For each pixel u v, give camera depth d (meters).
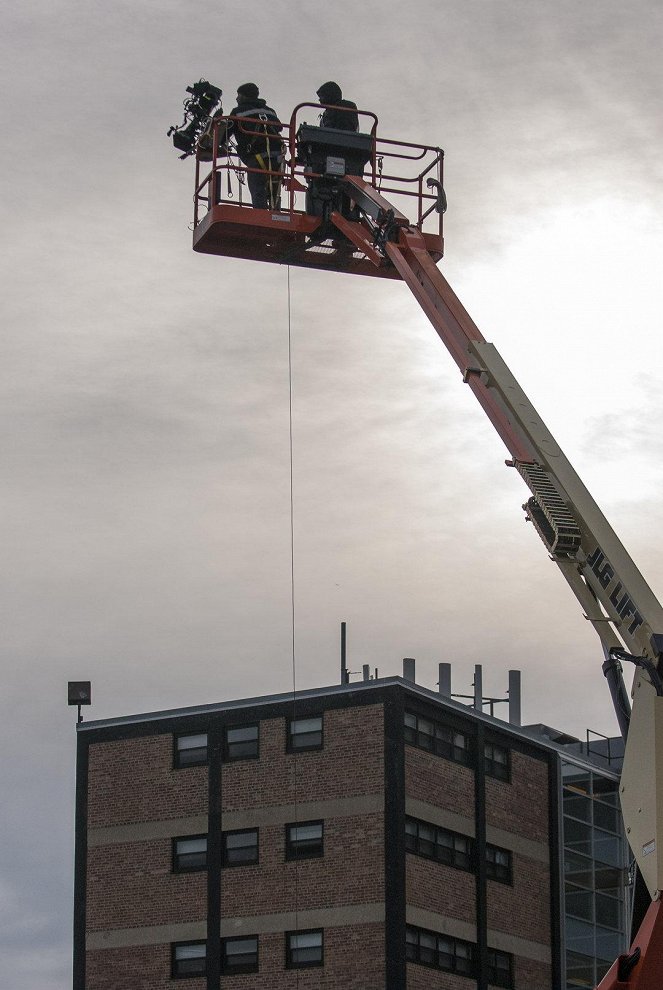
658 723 20.02
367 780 63.28
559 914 68.19
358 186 33.16
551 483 23.48
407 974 60.75
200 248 35.34
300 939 62.91
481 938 64.38
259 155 35.44
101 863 67.44
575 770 70.81
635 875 20.05
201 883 65.31
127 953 65.81
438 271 29.64
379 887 61.81
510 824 67.50
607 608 21.92
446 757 65.50
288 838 64.19
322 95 36.12
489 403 26.02
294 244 35.03
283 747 65.31
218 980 63.72
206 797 66.19
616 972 19.42
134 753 68.12
